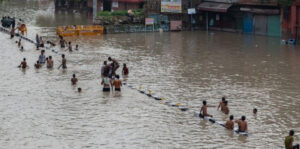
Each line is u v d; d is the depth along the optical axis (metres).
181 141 28.34
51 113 32.97
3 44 58.66
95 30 70.12
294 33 65.38
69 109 33.94
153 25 75.44
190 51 57.59
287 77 44.53
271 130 30.31
